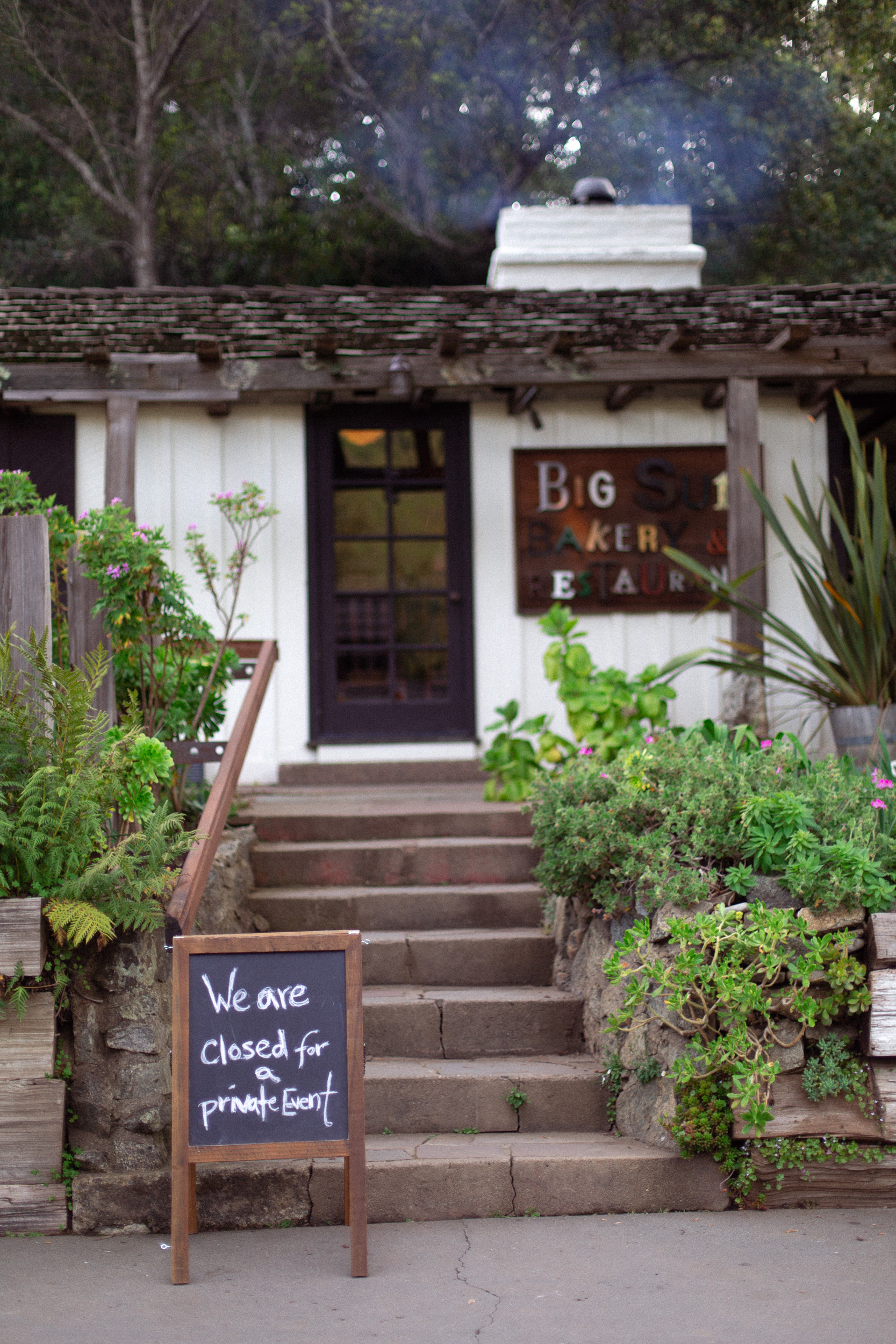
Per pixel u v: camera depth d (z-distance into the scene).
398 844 5.42
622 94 16.59
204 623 4.65
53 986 3.60
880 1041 3.62
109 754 3.76
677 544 7.82
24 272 17.03
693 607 7.82
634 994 3.63
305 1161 3.67
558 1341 2.78
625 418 7.86
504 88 17.34
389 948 4.80
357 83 17.55
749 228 16.31
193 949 3.24
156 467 7.57
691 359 6.77
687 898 3.76
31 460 7.45
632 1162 3.65
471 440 7.81
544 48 16.92
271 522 7.66
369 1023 4.40
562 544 7.78
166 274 17.89
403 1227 3.55
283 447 7.69
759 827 3.83
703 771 4.16
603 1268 3.20
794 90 15.52
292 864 5.31
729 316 7.82
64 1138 3.61
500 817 5.68
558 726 7.76
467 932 4.99
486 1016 4.43
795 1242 3.37
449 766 7.63
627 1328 2.84
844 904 3.70
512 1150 3.75
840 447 7.91
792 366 6.78
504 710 6.20
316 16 17.52
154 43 16.89
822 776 4.18
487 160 17.66
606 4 16.25
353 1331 2.84
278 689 7.63
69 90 16.89
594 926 4.40
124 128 17.42
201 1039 3.22
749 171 16.17
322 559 7.71
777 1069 3.57
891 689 5.79
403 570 7.82
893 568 5.76
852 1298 2.99
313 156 18.14
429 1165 3.63
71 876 3.63
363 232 17.70
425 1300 3.02
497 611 7.79
